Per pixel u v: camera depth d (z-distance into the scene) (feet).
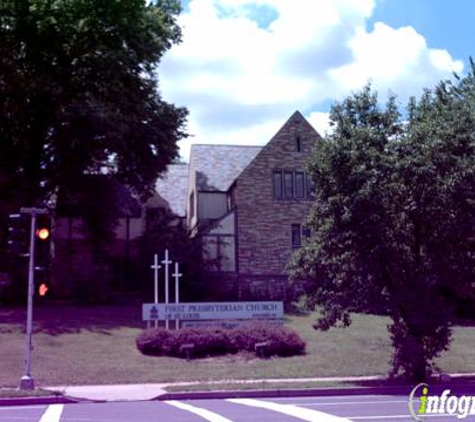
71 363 74.74
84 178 117.39
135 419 41.65
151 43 118.42
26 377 60.54
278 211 131.03
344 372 73.10
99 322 97.30
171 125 121.49
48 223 65.31
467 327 104.94
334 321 66.95
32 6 105.50
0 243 108.68
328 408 46.88
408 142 63.36
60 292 119.24
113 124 106.63
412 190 62.28
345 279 65.46
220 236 127.54
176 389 59.36
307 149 135.13
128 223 142.72
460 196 61.87
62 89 109.19
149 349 81.46
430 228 64.44
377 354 82.53
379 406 48.11
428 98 69.05
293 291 126.31
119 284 130.31
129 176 121.29
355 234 63.57
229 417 41.75
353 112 67.00
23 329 90.22
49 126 115.85
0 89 107.96
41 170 116.98
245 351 82.53
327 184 65.62
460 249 64.75
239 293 123.75
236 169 145.69
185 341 81.25
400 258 64.44
